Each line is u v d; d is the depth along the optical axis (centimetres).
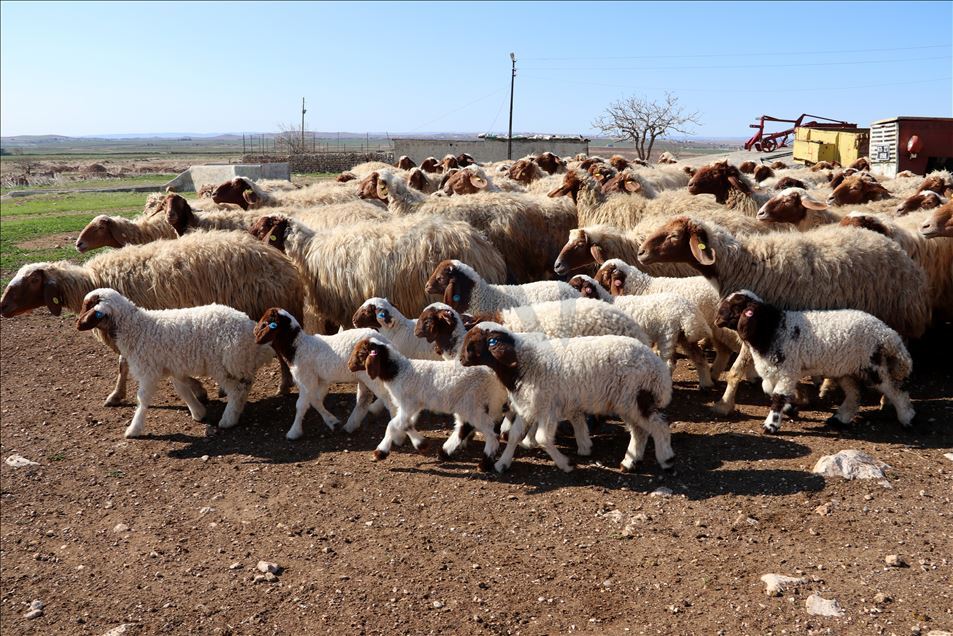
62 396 958
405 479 666
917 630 421
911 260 782
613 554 526
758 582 479
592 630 452
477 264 918
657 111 6312
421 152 5231
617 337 620
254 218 1136
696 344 814
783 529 538
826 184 1714
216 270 889
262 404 880
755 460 647
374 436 771
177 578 543
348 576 525
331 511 619
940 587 458
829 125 3091
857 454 620
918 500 563
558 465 653
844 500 568
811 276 757
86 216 3262
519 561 527
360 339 729
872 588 462
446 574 519
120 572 558
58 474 729
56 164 12575
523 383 627
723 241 784
